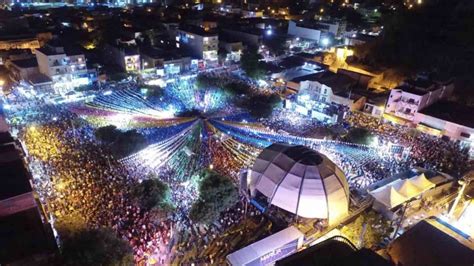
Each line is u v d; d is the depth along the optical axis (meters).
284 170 30.05
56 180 33.28
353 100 54.06
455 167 39.69
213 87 63.41
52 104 53.19
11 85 59.56
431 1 77.19
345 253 14.81
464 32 67.06
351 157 41.78
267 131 48.25
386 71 66.94
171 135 45.28
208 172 33.34
